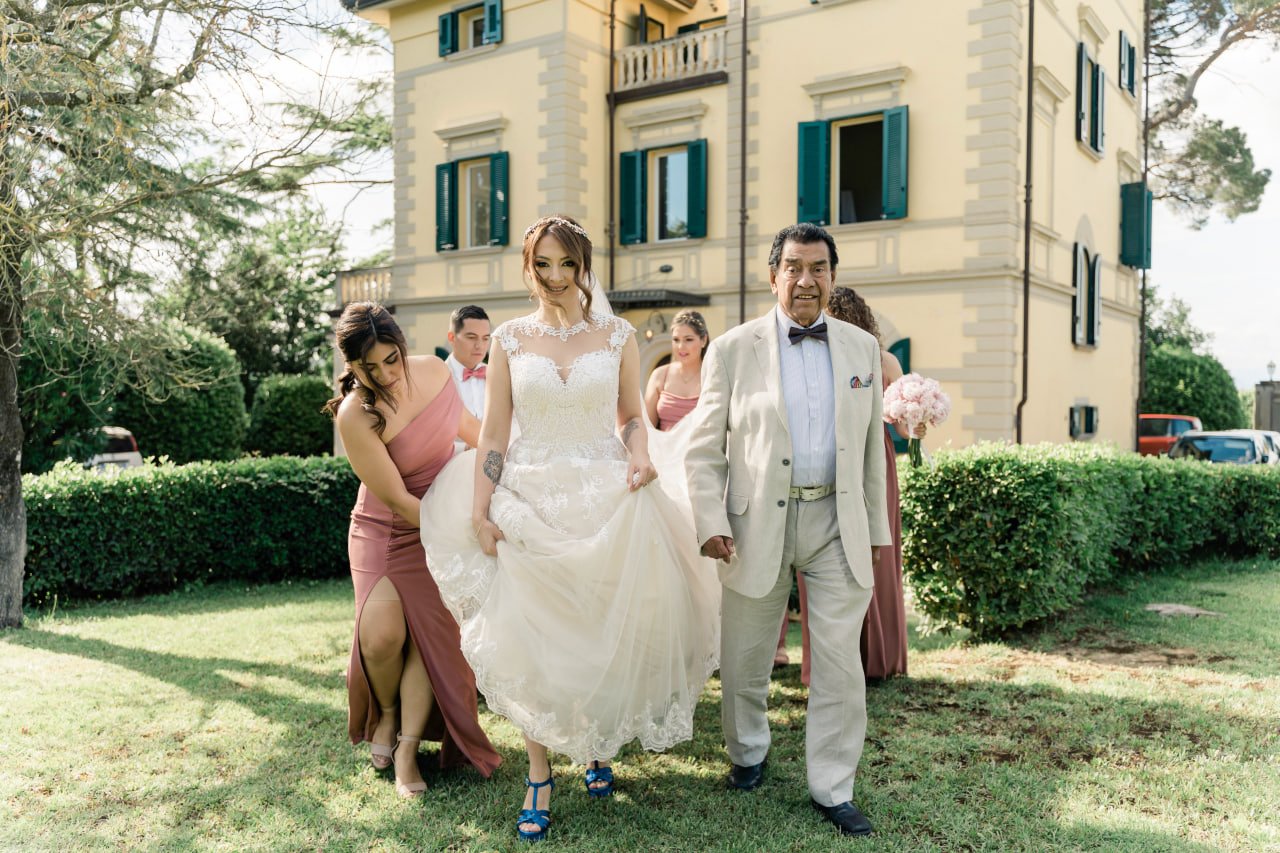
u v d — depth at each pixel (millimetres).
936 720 3957
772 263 3262
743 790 3281
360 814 3117
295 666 5004
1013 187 11391
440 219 15750
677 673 3139
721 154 13633
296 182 6906
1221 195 21109
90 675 4797
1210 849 2768
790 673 4750
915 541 5539
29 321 6551
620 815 3092
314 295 26594
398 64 16250
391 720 3549
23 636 5793
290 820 3055
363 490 3584
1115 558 6887
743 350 3250
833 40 12469
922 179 11875
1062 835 2881
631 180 14617
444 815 3100
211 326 15023
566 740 2920
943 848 2836
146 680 4688
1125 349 17219
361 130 6926
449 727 3398
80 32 5750
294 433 20078
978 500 5289
